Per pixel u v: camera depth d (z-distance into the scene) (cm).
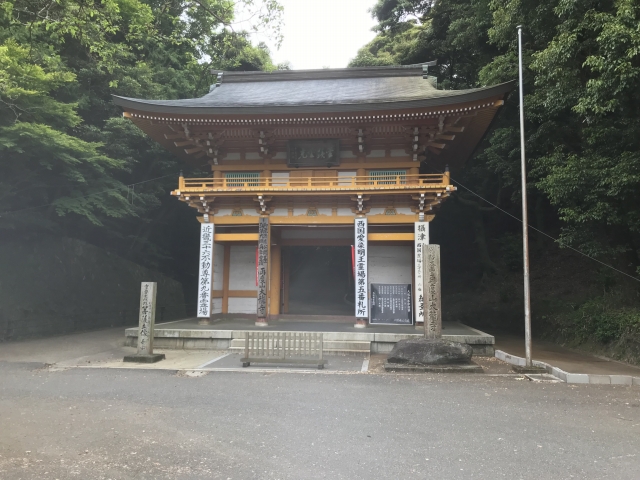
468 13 2206
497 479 440
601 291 1580
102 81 1956
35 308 1603
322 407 690
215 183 1633
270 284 1744
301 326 1484
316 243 1794
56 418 636
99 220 1888
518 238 2519
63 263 1812
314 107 1401
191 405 702
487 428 593
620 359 1154
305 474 448
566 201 1230
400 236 1474
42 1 1173
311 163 1595
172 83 2330
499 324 2086
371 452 508
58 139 1414
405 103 1369
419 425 604
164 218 2656
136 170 2312
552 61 1151
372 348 1248
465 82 2606
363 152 1591
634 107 1088
